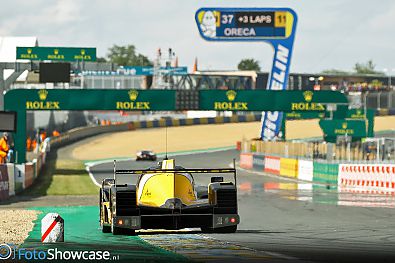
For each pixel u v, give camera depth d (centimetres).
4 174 11125
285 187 13712
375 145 18650
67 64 16725
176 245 5066
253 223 7106
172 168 5834
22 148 16762
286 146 18988
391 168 12225
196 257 4319
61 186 14100
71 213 8544
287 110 18000
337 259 4188
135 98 17138
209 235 5844
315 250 4719
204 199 5919
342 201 10025
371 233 5997
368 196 11044
